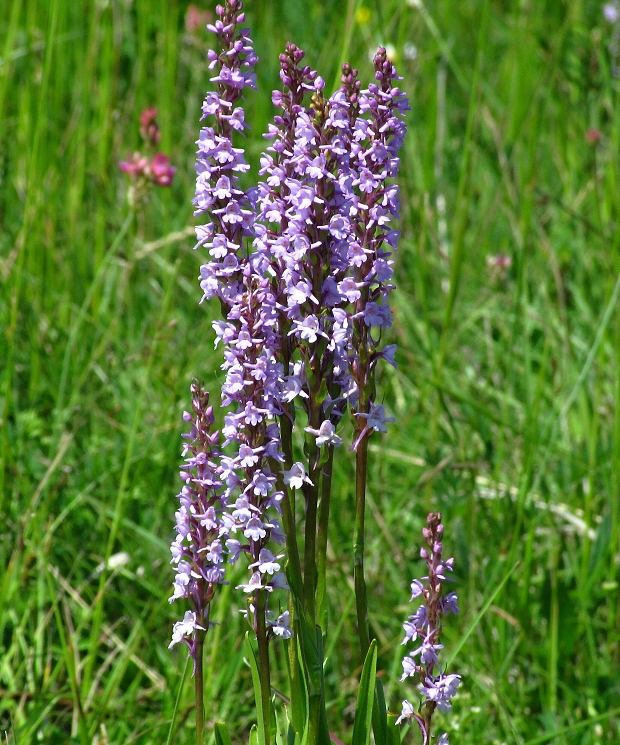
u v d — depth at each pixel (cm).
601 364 115
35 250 143
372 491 113
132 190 123
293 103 77
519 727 97
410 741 98
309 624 78
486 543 110
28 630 102
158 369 124
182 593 79
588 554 107
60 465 110
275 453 76
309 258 76
